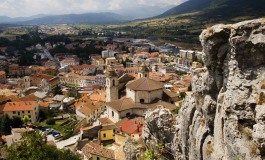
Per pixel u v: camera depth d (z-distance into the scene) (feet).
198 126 89.71
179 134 109.29
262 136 62.59
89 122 391.24
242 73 70.54
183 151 101.09
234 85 71.46
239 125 70.08
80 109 410.52
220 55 77.10
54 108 470.80
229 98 72.23
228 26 74.23
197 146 87.97
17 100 466.29
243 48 69.21
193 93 92.63
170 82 556.92
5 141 315.99
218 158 75.92
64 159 177.17
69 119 417.08
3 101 451.94
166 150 117.60
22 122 390.83
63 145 313.32
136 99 297.33
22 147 146.30
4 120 376.27
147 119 126.11
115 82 333.01
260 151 64.13
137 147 140.05
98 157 226.58
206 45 79.15
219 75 79.92
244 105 68.90
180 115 114.42
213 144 81.61
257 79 68.28
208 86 83.92
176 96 320.09
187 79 556.51
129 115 295.69
